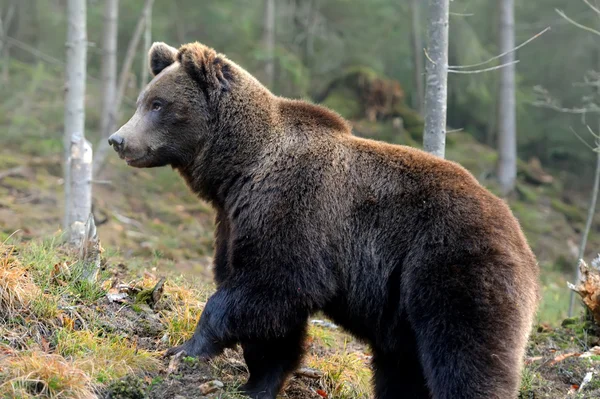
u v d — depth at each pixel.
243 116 8.27
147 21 22.34
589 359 9.62
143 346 8.45
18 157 22.22
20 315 8.01
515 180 26.91
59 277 9.01
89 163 12.26
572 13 32.47
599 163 13.46
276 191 7.75
